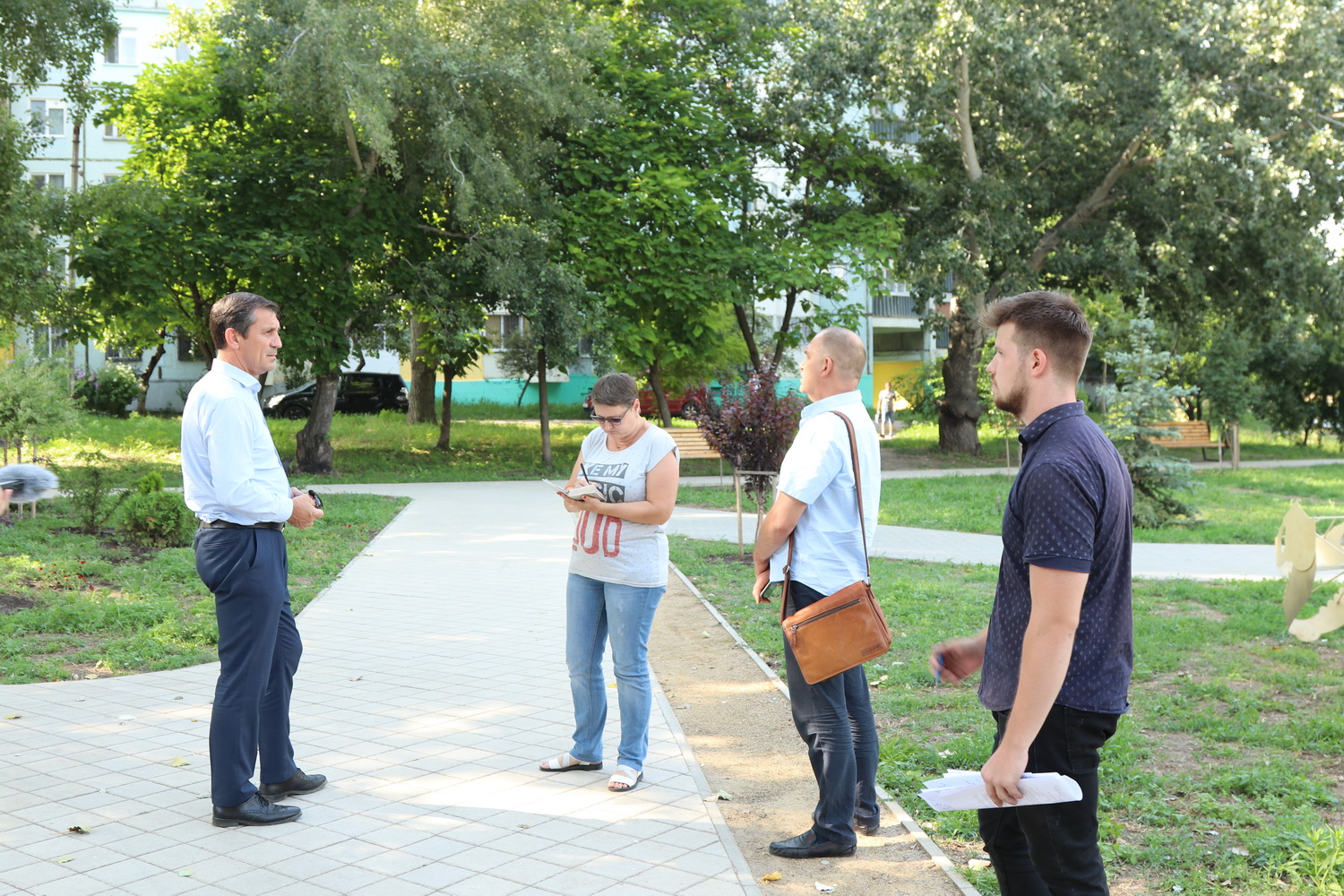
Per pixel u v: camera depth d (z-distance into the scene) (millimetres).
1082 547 2361
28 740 5250
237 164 19531
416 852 3881
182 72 21219
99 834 4035
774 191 31422
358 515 14562
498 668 6797
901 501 17641
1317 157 22469
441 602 9117
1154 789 4605
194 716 5695
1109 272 24703
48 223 17984
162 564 10430
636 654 4660
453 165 18328
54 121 38812
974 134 25547
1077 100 23438
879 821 4266
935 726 5602
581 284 20500
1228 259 25516
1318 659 6965
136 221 18578
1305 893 3572
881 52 22812
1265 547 12859
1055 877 2508
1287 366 32438
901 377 37469
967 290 24250
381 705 5922
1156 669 6793
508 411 42312
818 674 3793
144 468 19859
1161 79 22078
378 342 24094
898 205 25469
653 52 23438
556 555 11883
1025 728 2369
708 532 14062
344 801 4418
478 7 19109
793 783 4797
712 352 26984
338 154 19766
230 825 4117
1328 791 4543
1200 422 26125
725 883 3631
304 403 37969
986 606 8812
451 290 20891
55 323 19000
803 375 4082
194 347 38531
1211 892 3613
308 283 19531
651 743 5316
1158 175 23000
